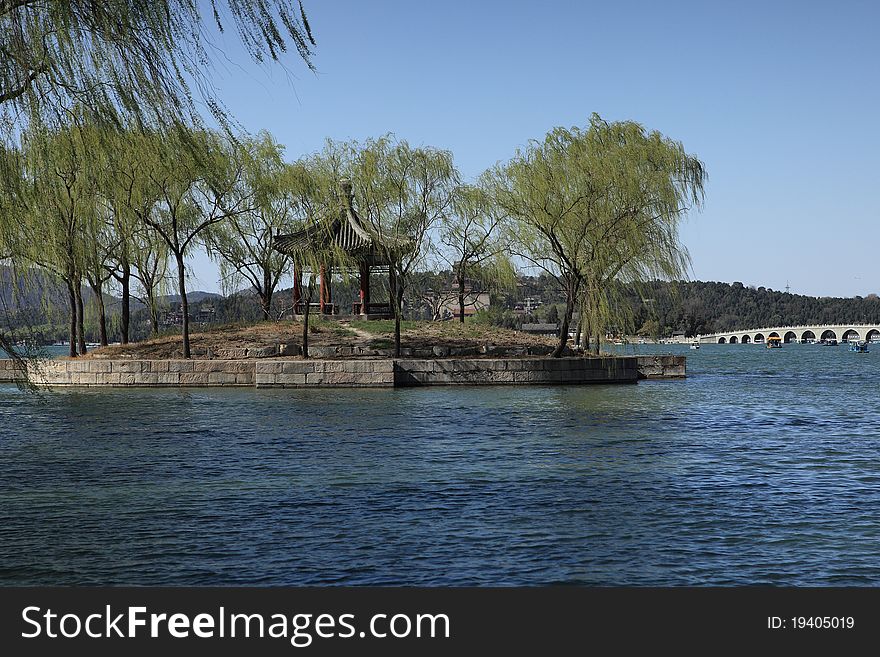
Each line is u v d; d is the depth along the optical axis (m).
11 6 13.78
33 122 14.88
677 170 50.25
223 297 65.38
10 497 18.62
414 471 21.69
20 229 21.00
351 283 64.19
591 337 51.38
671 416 34.47
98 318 56.94
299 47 12.48
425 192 52.03
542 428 30.25
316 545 14.92
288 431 29.38
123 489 19.48
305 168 53.00
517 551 14.57
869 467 22.53
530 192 49.03
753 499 18.45
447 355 53.53
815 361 109.94
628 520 16.59
